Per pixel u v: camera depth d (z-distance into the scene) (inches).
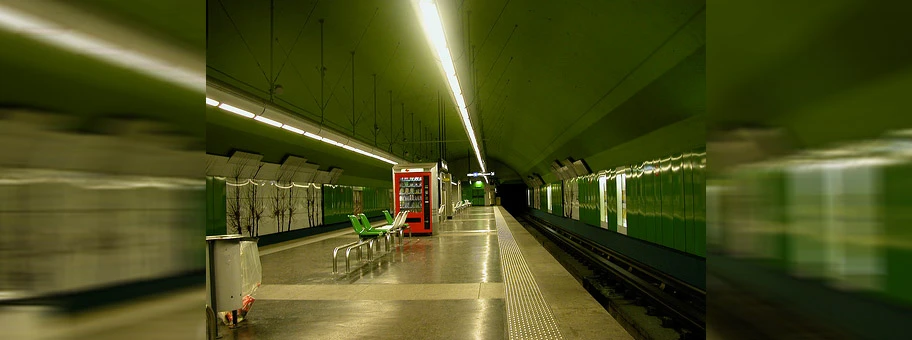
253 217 548.1
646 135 466.0
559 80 494.6
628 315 335.6
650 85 370.9
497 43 441.1
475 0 342.6
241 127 469.7
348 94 598.5
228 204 496.4
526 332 172.2
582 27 355.3
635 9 297.7
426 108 815.1
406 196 645.3
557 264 362.9
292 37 398.6
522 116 786.8
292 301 245.4
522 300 217.2
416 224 637.3
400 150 1301.7
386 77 571.5
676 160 427.8
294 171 663.1
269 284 293.7
